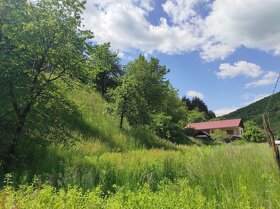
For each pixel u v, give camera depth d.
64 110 11.88
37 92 10.98
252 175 6.18
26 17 10.84
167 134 33.75
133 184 7.63
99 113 25.97
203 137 59.00
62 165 9.79
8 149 10.22
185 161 10.62
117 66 45.97
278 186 5.19
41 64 11.15
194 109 109.12
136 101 26.84
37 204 3.66
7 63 10.15
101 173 8.52
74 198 4.00
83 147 14.70
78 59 11.57
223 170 6.93
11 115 10.98
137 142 22.55
